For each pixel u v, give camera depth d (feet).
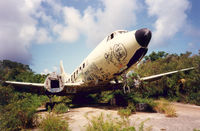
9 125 15.14
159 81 48.19
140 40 23.40
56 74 33.91
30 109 17.62
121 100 33.27
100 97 50.65
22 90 36.99
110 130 11.31
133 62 27.12
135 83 29.78
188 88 41.47
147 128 14.34
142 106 25.64
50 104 33.65
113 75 32.55
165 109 23.39
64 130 14.07
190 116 21.02
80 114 24.31
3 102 24.40
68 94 41.88
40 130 14.34
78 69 44.96
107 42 30.86
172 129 14.14
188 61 50.96
